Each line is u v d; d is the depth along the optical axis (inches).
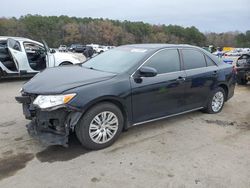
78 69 193.3
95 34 3946.9
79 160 153.1
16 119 217.5
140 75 177.3
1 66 364.8
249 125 215.9
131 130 197.3
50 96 150.1
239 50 1786.4
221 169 147.3
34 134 160.7
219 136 191.8
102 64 199.6
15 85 365.1
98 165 148.3
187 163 152.6
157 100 188.5
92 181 134.0
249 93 339.0
